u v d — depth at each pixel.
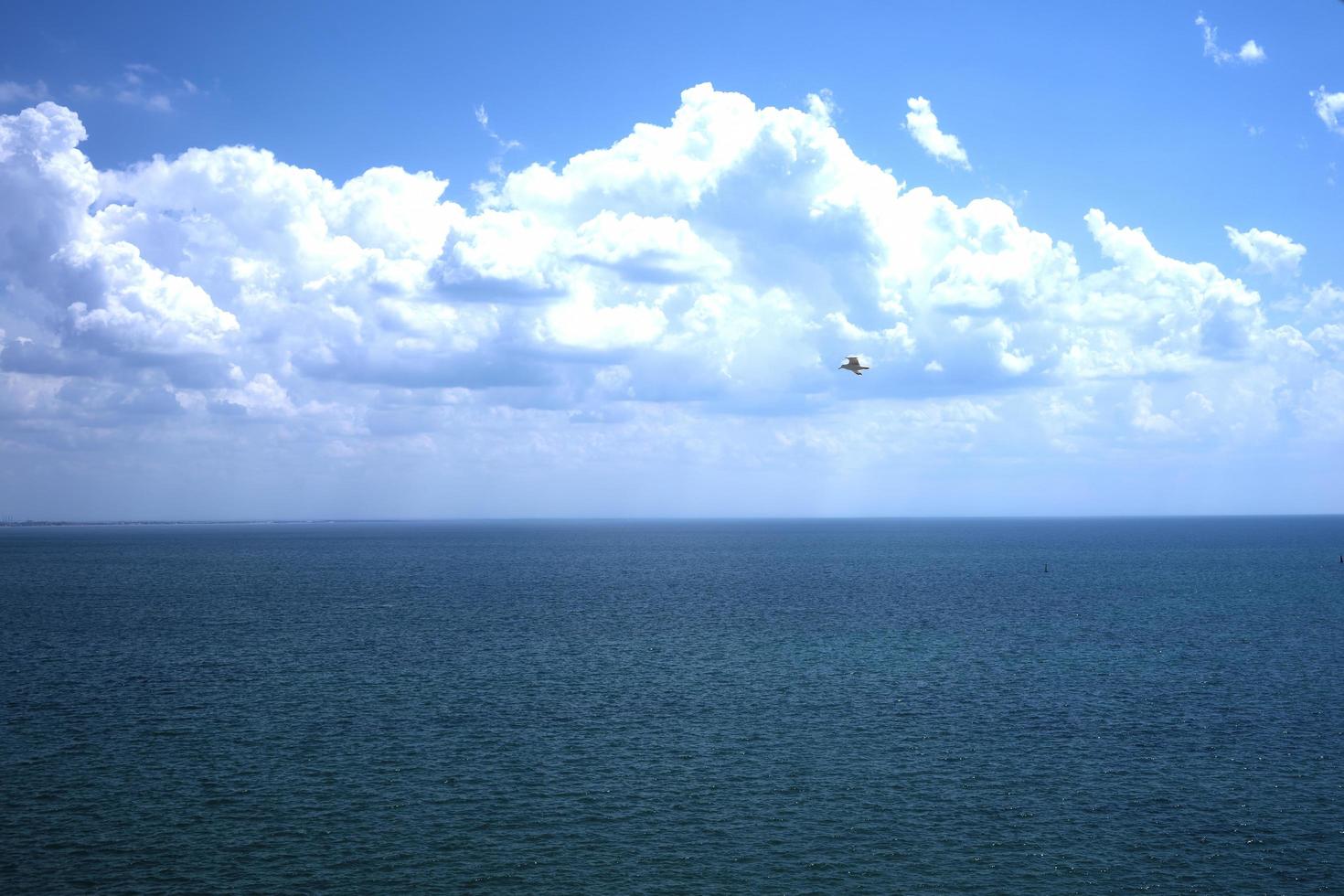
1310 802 44.16
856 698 65.31
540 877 36.47
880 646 87.69
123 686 69.12
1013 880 36.25
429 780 47.28
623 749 52.62
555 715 60.28
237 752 51.72
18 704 63.06
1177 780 47.38
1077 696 65.75
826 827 41.44
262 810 43.06
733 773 48.53
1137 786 46.41
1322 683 69.88
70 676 73.06
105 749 52.28
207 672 74.56
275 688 68.19
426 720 58.75
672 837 40.22
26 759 50.34
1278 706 62.50
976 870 37.12
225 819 41.94
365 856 38.22
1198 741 54.22
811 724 58.06
